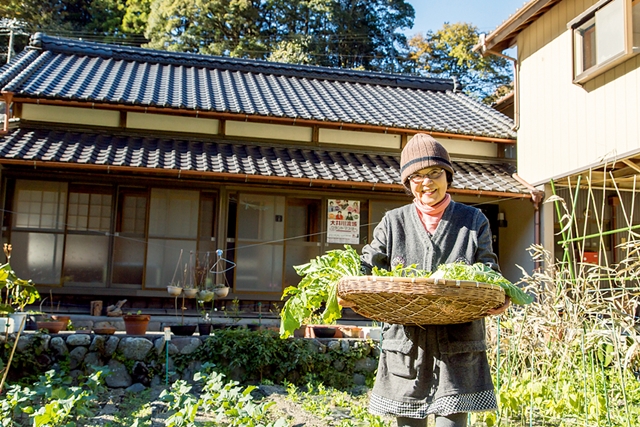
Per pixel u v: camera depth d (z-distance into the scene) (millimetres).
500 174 10430
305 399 5430
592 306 4035
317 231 9594
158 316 8539
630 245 3812
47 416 3770
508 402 4273
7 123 8812
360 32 27922
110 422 4457
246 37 24734
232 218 9328
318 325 6953
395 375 2355
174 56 12305
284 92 11516
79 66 11023
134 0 27109
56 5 27172
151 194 9055
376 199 9789
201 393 5461
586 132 8570
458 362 2232
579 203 10711
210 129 9977
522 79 10312
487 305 2039
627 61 7746
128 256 8875
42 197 8688
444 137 10477
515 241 10539
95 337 5789
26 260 8539
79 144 8805
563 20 9156
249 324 6969
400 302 2045
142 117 9727
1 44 22875
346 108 10945
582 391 4488
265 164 9102
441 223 2404
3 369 5234
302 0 27141
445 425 2213
